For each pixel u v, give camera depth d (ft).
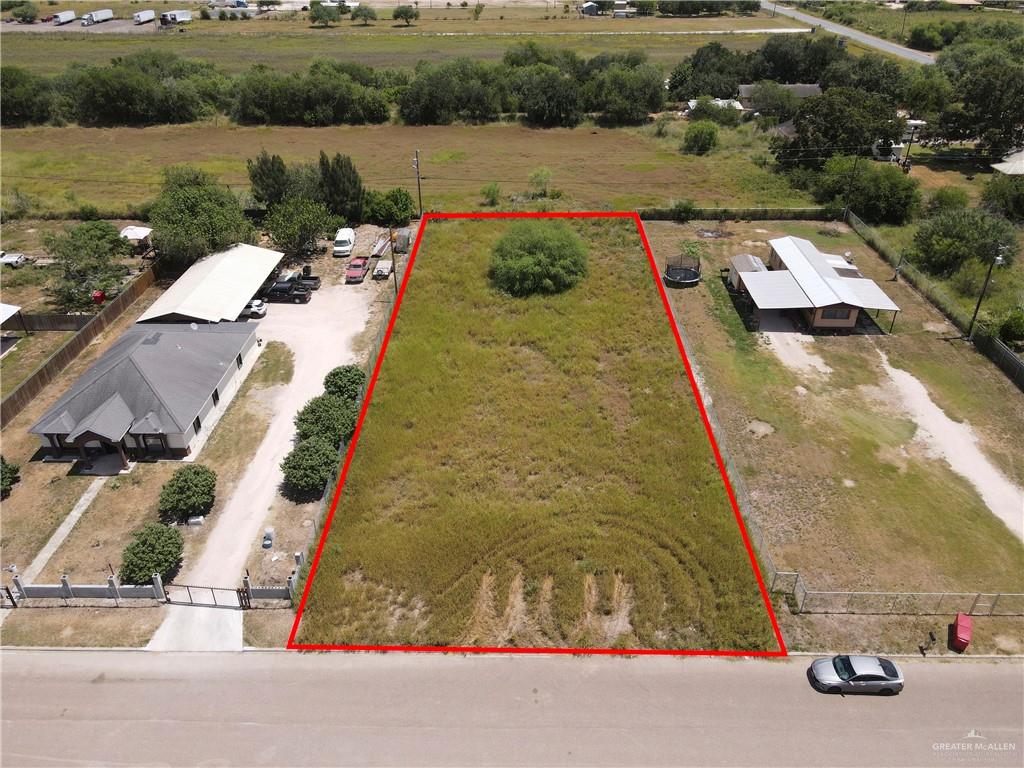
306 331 178.50
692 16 643.04
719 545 118.42
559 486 131.64
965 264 205.77
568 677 97.55
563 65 405.59
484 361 168.45
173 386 140.56
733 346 174.60
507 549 117.91
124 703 93.61
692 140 320.70
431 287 200.03
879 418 149.89
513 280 198.49
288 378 160.35
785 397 156.04
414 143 336.29
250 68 420.36
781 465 136.67
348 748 87.97
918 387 159.43
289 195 227.20
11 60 453.99
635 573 113.19
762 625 105.09
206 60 443.73
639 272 209.46
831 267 194.18
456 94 364.17
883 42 511.40
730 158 310.45
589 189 276.21
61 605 107.76
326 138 343.87
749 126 347.36
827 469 135.74
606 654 101.09
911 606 108.68
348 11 638.94
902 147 310.86
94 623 105.09
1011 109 282.77
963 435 144.97
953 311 183.32
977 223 206.90
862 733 90.12
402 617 106.63
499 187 276.82
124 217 242.58
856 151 284.41
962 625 101.91
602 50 487.61
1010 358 162.61
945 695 95.30
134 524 122.21
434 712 92.48
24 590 107.86
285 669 98.43
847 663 95.71
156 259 209.36
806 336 178.81
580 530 121.39
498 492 130.00
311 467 124.98
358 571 114.73
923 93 322.55
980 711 93.15
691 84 384.68
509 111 375.25
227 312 173.17
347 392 148.05
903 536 121.08
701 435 144.25
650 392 158.30
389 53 482.28
